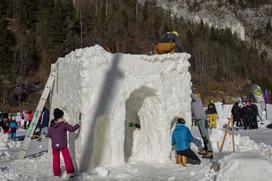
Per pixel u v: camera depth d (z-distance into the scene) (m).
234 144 11.27
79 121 8.99
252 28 166.00
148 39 86.62
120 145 9.24
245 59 124.50
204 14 154.38
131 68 9.59
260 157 7.51
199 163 9.63
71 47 61.06
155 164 9.58
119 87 9.33
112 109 9.21
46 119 17.23
